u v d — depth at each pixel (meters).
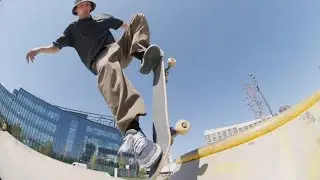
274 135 2.06
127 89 2.04
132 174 6.63
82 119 63.34
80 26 2.59
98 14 2.71
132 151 1.81
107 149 62.34
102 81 2.15
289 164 1.81
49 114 56.19
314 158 1.85
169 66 2.38
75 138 60.50
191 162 2.51
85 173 4.53
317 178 1.71
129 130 1.85
